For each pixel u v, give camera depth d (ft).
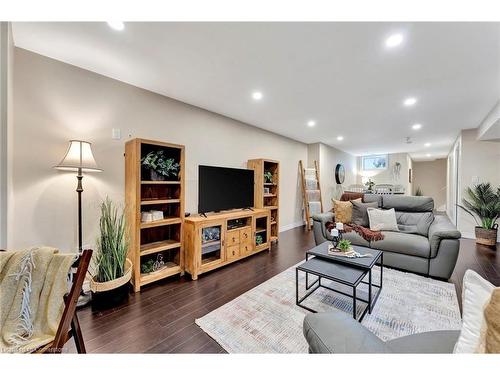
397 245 8.70
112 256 6.49
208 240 9.28
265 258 10.57
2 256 3.61
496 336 1.87
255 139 14.05
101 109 7.53
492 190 13.30
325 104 10.07
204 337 5.09
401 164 25.20
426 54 6.15
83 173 7.25
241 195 11.39
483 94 8.82
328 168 20.81
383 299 6.68
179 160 8.84
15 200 6.06
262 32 5.31
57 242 6.76
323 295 6.97
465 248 11.94
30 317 3.42
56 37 5.58
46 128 6.51
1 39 4.65
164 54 6.30
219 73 7.34
